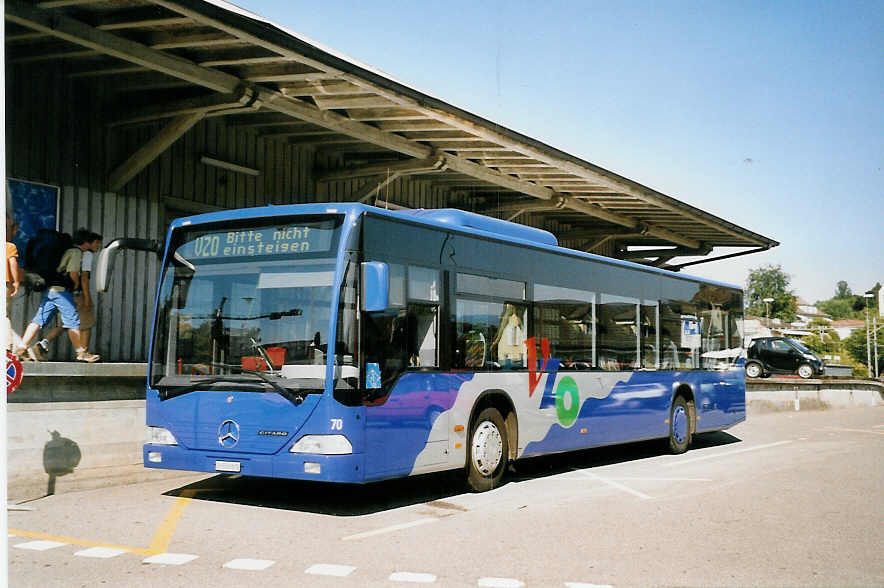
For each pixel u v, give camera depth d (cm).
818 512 960
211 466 931
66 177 1431
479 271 1106
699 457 1539
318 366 895
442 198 2262
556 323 1255
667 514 945
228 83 1304
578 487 1155
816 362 3966
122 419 1122
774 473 1302
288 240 936
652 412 1498
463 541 796
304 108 1436
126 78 1423
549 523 890
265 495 1065
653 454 1595
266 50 1208
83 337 1301
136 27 1150
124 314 1527
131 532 820
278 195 1816
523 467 1393
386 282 904
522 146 1656
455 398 1045
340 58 1205
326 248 916
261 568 682
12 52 1306
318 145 1850
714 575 676
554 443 1236
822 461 1466
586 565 705
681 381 1592
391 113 1497
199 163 1655
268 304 932
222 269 963
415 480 1216
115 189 1496
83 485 1065
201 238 982
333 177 1873
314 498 1048
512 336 1162
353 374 898
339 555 733
